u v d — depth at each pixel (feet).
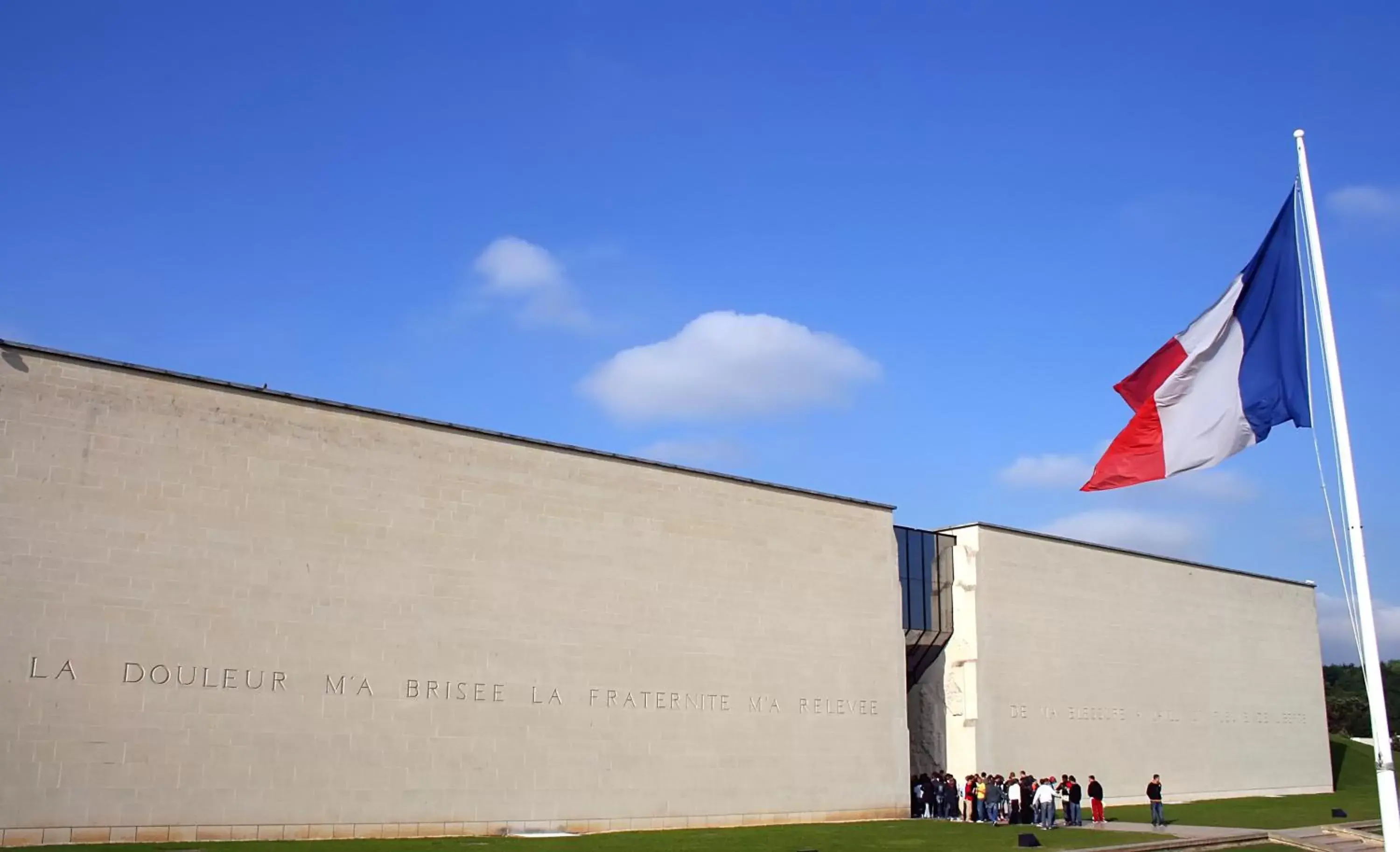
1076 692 163.53
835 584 132.87
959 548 156.15
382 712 94.53
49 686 80.12
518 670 103.19
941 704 152.66
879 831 115.85
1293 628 210.18
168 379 89.10
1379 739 54.24
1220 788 184.24
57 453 83.35
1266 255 64.80
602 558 111.34
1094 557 171.83
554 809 103.19
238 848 81.41
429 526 100.22
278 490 92.63
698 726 115.85
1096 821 134.62
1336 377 58.85
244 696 88.07
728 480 124.16
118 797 81.51
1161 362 67.05
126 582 84.43
